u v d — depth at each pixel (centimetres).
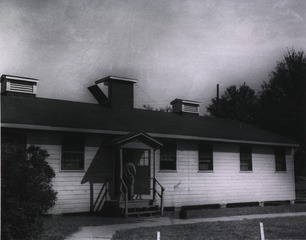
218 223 1310
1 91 1747
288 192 2281
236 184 2036
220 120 2464
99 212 1566
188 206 1836
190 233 1091
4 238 853
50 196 947
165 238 1008
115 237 1016
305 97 3045
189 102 2364
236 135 2066
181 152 1850
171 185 1789
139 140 1577
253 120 3484
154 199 1612
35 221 909
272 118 3173
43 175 1007
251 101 4756
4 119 1355
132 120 1831
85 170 1553
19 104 1602
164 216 1529
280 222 1349
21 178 880
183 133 1811
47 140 1472
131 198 1606
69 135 1533
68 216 1467
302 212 1755
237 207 1981
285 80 3105
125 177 1619
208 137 1889
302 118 3039
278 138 2305
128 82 2027
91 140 1588
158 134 1719
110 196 1603
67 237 1006
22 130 1417
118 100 1980
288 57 3116
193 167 1880
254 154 2155
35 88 1778
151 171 1734
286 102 3091
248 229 1173
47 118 1502
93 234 1060
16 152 930
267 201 2159
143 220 1390
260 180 2152
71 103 1873
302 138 3009
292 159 2348
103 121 1678
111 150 1638
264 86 3322
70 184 1506
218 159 1988
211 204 1914
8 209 855
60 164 1490
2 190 855
